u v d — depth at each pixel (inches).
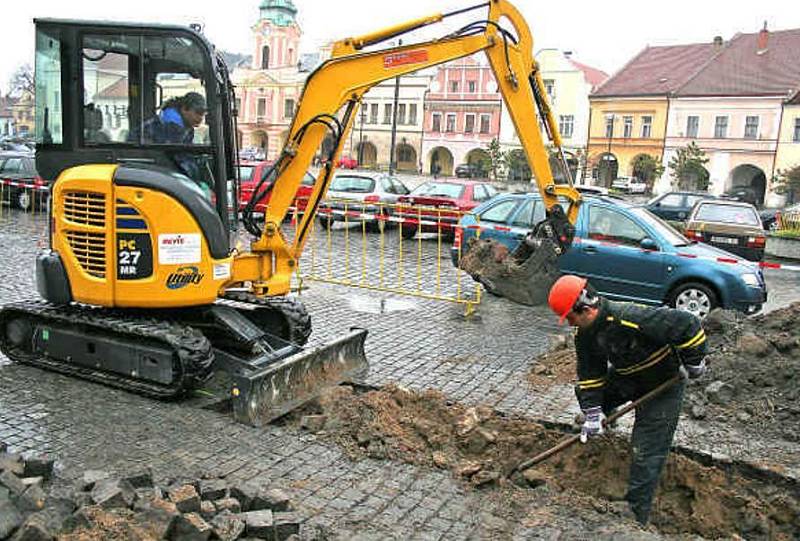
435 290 478.3
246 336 254.8
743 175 2033.7
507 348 341.4
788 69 1971.0
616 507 191.9
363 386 275.7
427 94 2497.5
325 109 277.4
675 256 413.4
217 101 251.9
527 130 301.3
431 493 195.2
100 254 245.0
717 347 305.4
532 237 314.3
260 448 216.8
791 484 215.8
